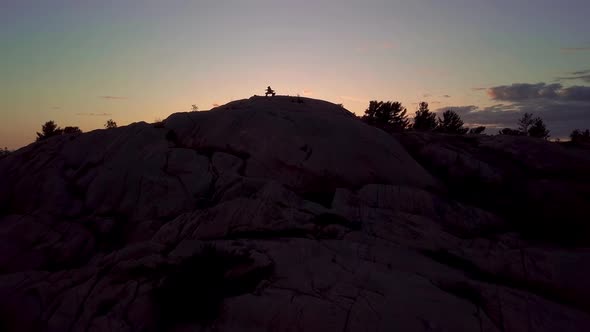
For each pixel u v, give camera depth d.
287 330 6.86
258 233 11.66
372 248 10.59
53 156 20.19
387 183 17.78
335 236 11.65
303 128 20.80
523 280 9.24
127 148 20.16
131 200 17.02
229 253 9.24
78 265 14.30
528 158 19.50
